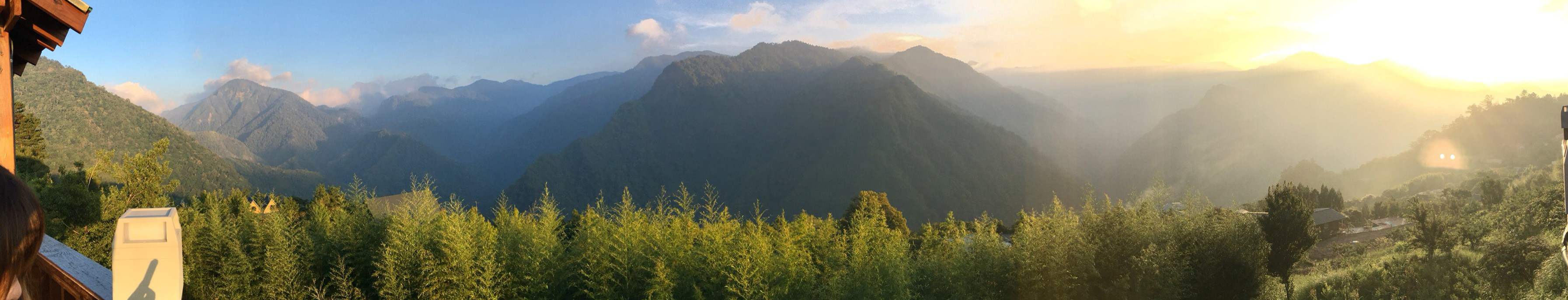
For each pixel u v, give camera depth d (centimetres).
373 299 942
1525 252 1903
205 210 1433
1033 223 1095
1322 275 2614
